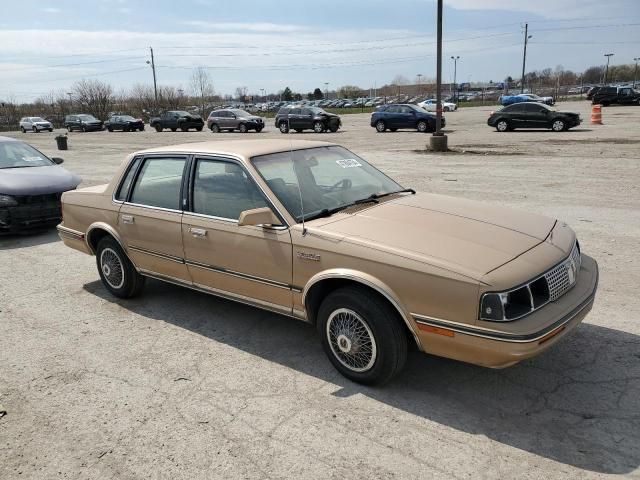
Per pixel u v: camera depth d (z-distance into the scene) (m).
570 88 103.44
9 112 69.81
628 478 2.73
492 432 3.15
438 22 17.44
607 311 4.71
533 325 3.04
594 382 3.62
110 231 5.27
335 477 2.83
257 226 3.99
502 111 26.45
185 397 3.67
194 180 4.55
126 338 4.64
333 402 3.53
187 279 4.73
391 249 3.38
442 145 18.30
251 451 3.08
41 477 2.95
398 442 3.09
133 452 3.12
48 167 9.44
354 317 3.59
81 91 70.12
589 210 8.70
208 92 81.19
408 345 3.64
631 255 6.27
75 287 6.07
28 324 5.04
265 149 4.48
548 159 15.25
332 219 3.89
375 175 4.86
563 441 3.04
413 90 136.75
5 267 7.00
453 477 2.79
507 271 3.13
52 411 3.57
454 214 3.98
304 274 3.77
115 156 22.62
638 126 25.83
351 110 73.06
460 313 3.11
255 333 4.65
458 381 3.73
